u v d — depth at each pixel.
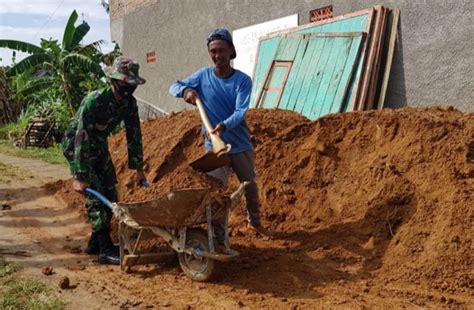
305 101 9.22
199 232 4.94
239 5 12.64
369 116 6.31
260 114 7.75
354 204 5.73
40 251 6.14
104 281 5.13
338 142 6.35
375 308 4.28
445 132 5.62
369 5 9.27
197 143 7.58
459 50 7.98
